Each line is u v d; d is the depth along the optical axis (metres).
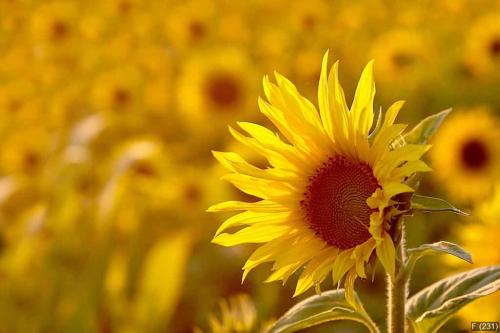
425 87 4.09
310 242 1.13
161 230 2.75
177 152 3.55
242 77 3.39
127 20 6.14
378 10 6.15
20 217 2.93
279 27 5.82
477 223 1.71
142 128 3.95
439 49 4.95
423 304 1.16
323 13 5.67
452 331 2.05
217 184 2.77
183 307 2.65
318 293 1.10
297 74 4.43
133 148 2.78
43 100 4.89
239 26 5.40
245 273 1.13
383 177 1.07
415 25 5.82
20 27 6.33
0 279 2.57
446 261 1.69
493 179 2.76
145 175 2.89
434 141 3.02
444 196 2.93
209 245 2.75
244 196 2.73
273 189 1.15
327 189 1.13
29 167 3.55
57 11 5.63
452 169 2.82
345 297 1.13
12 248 2.82
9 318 2.51
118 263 2.51
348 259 1.09
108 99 4.01
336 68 1.13
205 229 2.78
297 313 1.18
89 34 5.71
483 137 2.80
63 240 2.57
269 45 5.08
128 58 5.20
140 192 2.80
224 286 2.70
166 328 2.45
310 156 1.15
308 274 1.12
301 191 1.14
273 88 1.15
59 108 4.38
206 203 2.79
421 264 2.55
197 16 4.96
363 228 1.11
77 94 4.60
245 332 1.49
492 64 4.05
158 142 3.53
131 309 2.38
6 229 2.96
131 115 3.95
